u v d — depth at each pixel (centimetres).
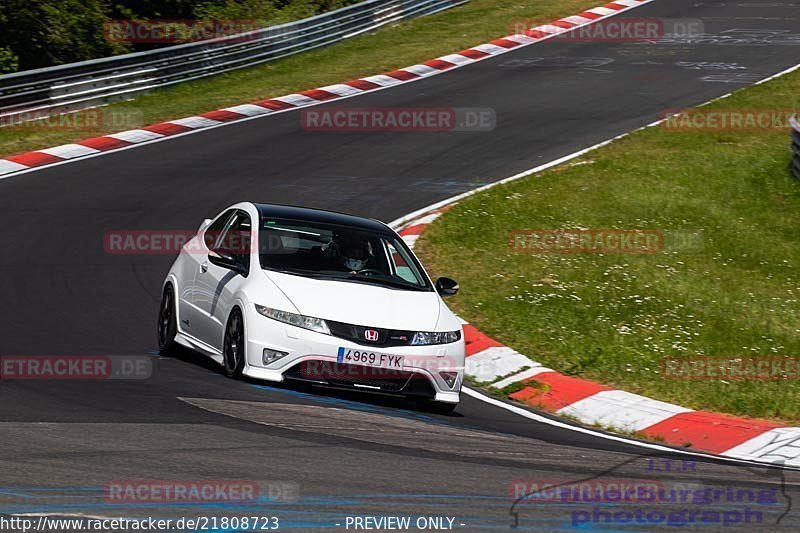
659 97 9462
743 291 4991
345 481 2397
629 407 3653
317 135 8062
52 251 5109
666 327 4500
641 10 13838
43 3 9756
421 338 3325
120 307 4366
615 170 7006
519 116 8769
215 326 3528
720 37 12312
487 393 3825
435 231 5794
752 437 3375
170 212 5991
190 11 11494
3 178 6475
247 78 9956
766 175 6862
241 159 7300
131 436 2634
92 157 7138
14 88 7962
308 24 11056
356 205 6334
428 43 11700
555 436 3225
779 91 9494
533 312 4647
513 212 6134
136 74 9038
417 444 2833
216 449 2572
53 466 2327
